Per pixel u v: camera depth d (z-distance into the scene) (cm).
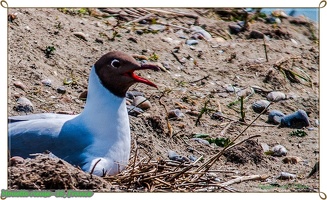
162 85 1561
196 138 1405
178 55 1669
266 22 1884
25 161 1100
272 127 1493
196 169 1238
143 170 1193
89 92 1191
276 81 1650
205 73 1638
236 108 1545
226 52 1728
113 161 1160
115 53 1193
